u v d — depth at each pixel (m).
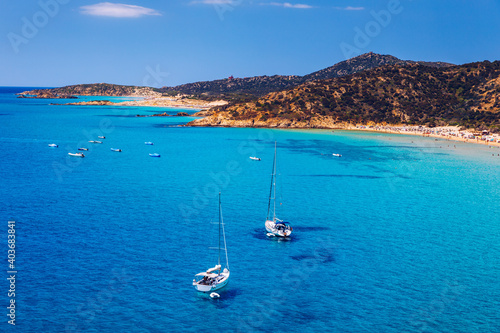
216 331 49.53
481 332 49.88
